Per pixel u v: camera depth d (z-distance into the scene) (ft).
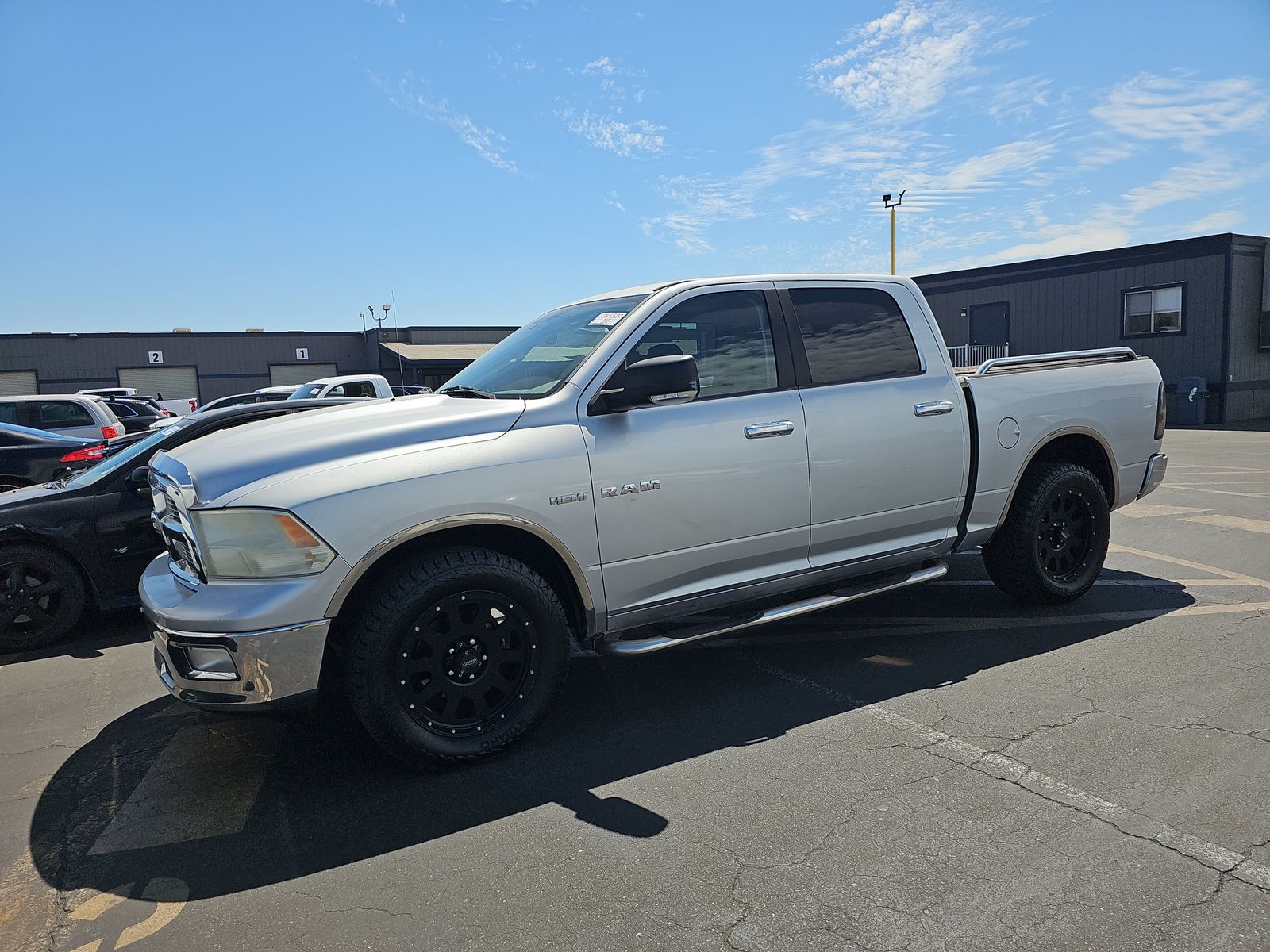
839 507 13.79
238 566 10.10
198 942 7.89
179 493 10.73
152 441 19.43
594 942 7.57
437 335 140.56
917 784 10.21
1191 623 15.90
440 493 10.57
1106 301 81.05
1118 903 7.82
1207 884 8.06
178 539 11.44
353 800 10.60
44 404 45.68
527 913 8.06
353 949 7.67
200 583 10.48
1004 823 9.26
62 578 18.42
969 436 15.25
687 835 9.34
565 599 12.52
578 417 11.76
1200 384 73.46
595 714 13.02
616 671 14.90
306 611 9.95
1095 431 16.96
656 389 11.39
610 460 11.74
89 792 11.24
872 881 8.29
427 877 8.78
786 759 11.07
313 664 10.05
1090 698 12.53
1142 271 78.07
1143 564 20.83
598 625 12.02
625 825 9.62
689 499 12.34
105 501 18.80
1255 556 21.35
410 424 11.16
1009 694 12.86
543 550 12.01
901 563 14.93
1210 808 9.41
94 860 9.50
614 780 10.78
